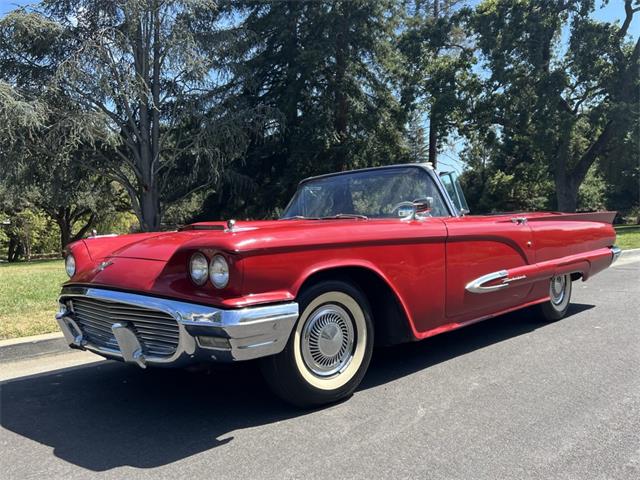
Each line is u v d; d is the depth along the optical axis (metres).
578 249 5.85
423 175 4.72
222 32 24.45
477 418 3.35
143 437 3.22
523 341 5.14
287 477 2.69
